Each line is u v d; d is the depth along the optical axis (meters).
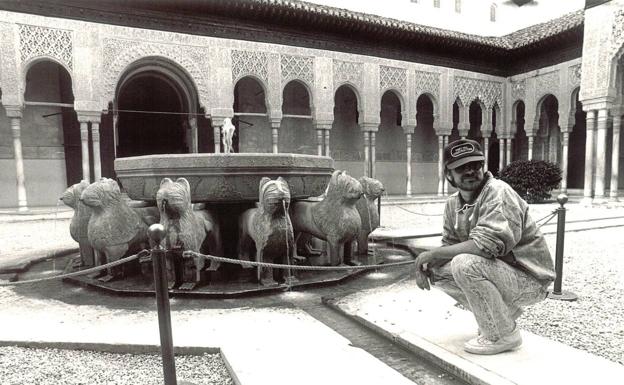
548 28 19.89
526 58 21.19
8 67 12.95
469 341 2.67
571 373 2.31
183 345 2.93
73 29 13.68
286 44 16.89
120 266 4.93
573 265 5.72
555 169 17.88
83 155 14.12
